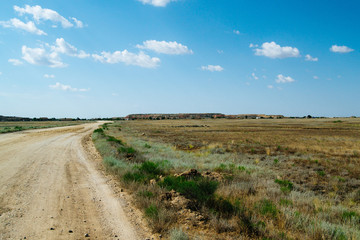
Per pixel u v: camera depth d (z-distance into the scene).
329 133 45.66
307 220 5.30
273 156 18.11
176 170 11.02
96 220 5.36
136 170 9.99
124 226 5.08
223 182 8.66
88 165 12.19
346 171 12.68
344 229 4.82
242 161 15.35
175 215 5.33
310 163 15.06
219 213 5.59
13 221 5.04
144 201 6.18
